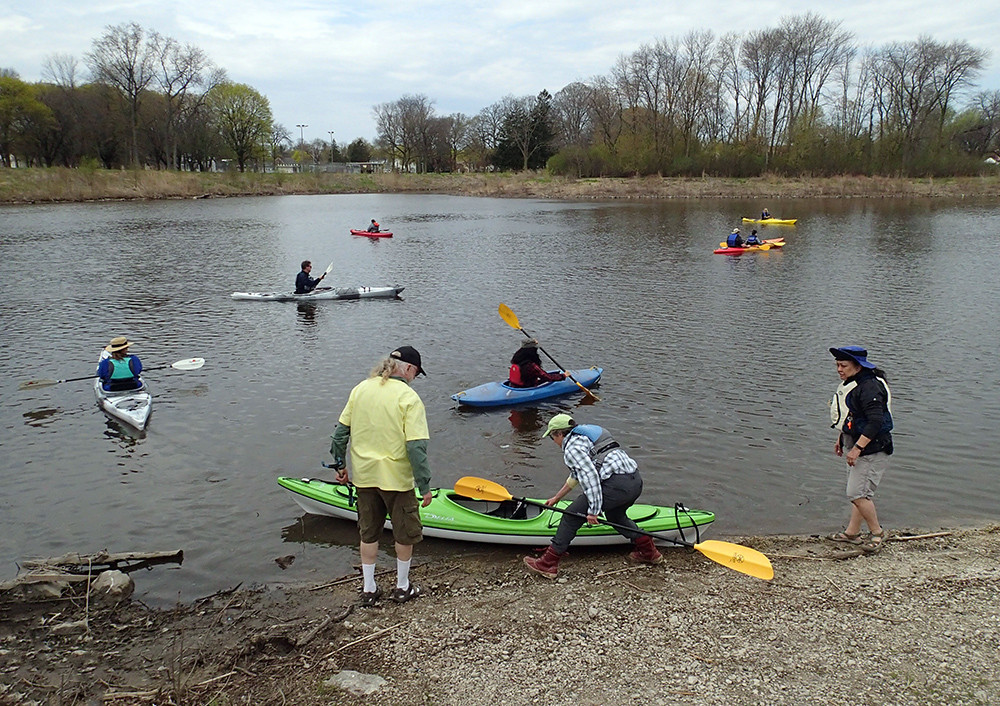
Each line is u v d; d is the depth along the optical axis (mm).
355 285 20906
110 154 75562
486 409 10656
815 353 13438
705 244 29781
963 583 5824
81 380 11781
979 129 75188
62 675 4988
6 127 66625
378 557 6633
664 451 9055
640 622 5324
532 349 11055
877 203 51469
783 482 8188
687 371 12398
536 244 30125
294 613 5742
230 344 14281
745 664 4777
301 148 139875
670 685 4566
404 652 5012
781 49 74000
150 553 6652
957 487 7980
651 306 17734
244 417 10289
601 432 6004
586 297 18891
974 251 26391
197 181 64125
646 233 34062
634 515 6809
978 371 12141
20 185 51938
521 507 6965
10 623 5574
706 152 73500
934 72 72188
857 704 4352
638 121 77688
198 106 74812
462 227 37688
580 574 6246
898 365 12523
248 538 7062
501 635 5191
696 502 7738
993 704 4316
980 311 16719
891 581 5891
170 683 4801
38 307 17531
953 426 9711
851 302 17938
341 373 12383
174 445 9305
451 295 19359
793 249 27609
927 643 4973
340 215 45188
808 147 68875
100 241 30172
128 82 69438
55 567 6406
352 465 5348
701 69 75188
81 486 8172
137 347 14023
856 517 6590
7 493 8000
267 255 26891
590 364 12891
